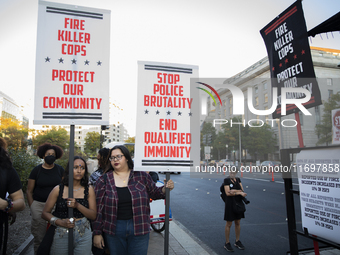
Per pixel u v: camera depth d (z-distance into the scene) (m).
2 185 2.26
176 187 13.78
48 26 2.65
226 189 4.67
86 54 2.69
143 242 2.64
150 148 2.88
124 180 2.77
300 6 3.13
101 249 2.68
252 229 5.91
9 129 46.19
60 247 2.49
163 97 2.98
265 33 3.81
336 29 3.47
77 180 2.68
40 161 9.62
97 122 2.64
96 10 2.76
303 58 3.14
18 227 5.40
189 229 5.98
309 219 2.88
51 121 2.56
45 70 2.60
